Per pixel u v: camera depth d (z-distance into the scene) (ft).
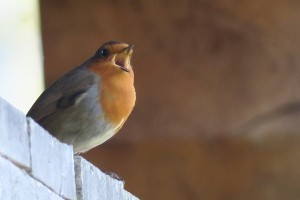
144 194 44.75
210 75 45.14
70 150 30.50
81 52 45.73
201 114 44.78
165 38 45.50
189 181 44.60
